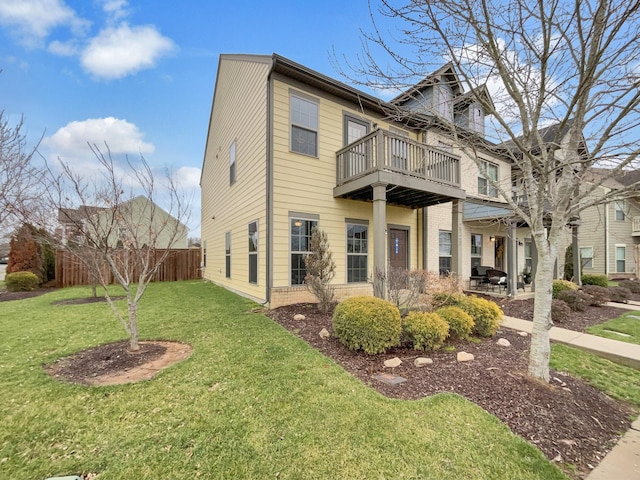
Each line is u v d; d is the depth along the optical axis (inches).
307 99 301.0
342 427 98.6
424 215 387.5
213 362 149.2
